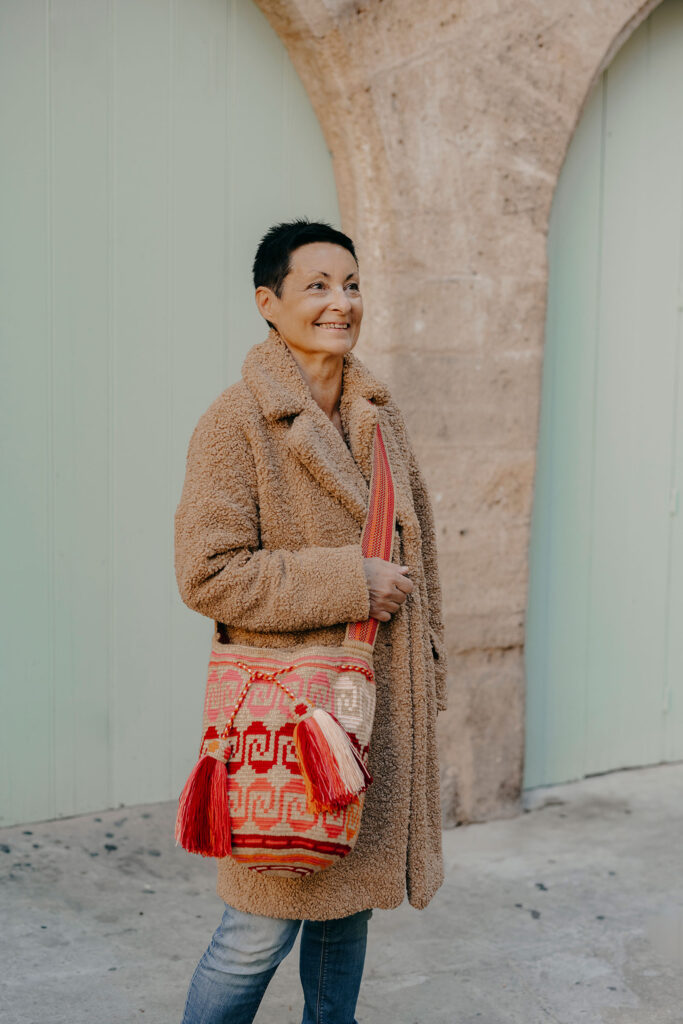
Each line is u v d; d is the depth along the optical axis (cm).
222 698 198
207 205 362
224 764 192
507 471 381
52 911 312
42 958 288
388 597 204
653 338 429
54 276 345
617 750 443
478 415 374
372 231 359
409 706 212
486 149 364
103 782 372
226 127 361
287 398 209
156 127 352
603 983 289
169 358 364
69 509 356
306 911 202
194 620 380
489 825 390
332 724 187
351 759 186
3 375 341
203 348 369
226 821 190
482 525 379
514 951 304
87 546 360
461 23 354
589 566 425
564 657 423
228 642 210
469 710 384
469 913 325
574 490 417
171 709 379
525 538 388
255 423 207
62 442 352
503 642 388
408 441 238
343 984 229
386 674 212
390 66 347
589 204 407
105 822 367
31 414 347
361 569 199
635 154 415
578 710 430
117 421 359
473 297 368
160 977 282
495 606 385
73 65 339
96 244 349
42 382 347
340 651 200
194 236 362
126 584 367
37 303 343
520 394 380
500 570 384
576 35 372
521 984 287
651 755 451
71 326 349
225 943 207
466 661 382
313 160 373
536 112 370
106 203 349
